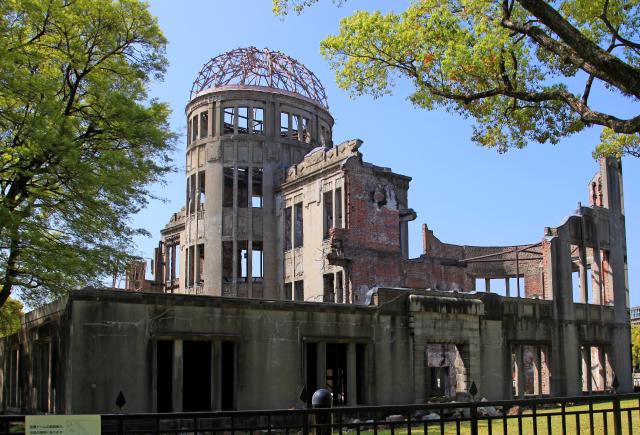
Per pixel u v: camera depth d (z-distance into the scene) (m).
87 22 22.66
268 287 43.66
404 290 27.86
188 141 47.88
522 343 32.44
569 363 34.97
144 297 21.55
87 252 21.12
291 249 42.72
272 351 23.73
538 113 18.31
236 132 45.41
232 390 24.09
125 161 21.91
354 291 36.22
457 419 9.00
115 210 22.30
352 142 38.41
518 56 17.14
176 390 21.73
